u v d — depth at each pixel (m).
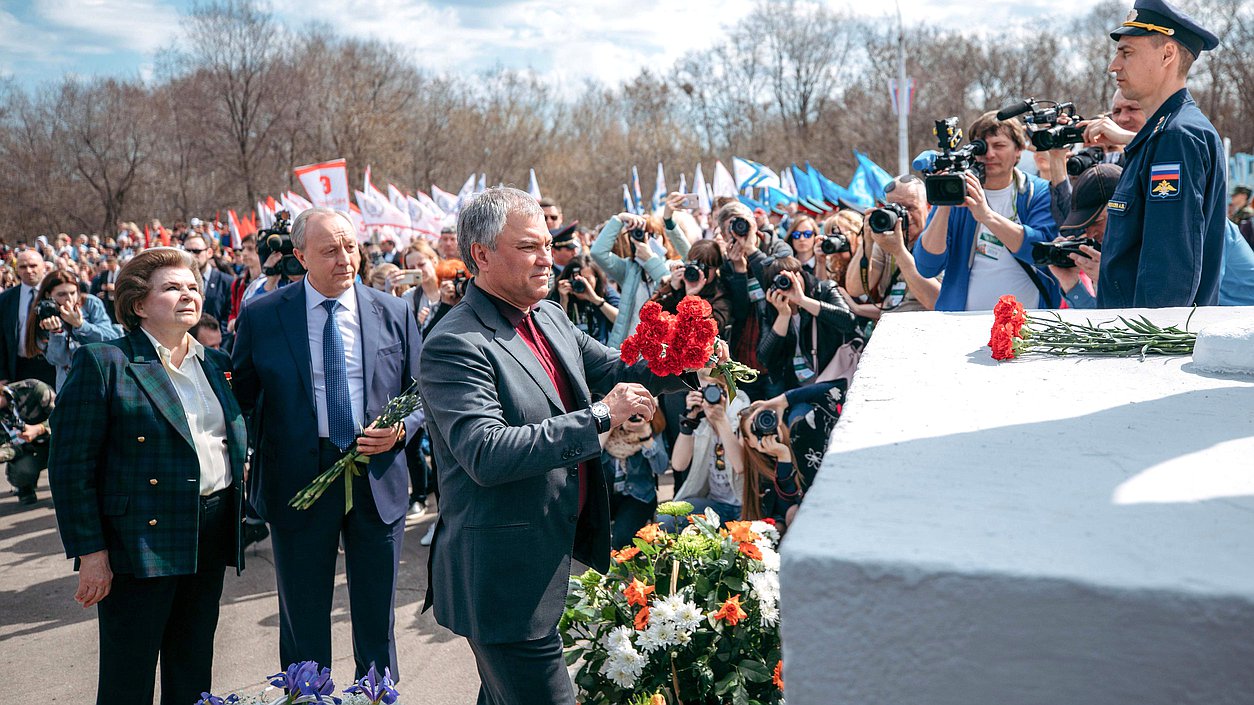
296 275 4.84
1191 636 0.89
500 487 2.31
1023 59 40.56
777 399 4.54
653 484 4.79
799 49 46.03
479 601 2.31
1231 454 1.27
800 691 1.03
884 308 5.02
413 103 47.84
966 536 1.03
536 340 2.55
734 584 2.88
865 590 0.98
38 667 4.21
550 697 2.35
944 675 0.97
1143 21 2.96
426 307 6.77
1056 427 1.44
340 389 3.46
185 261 3.14
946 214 4.00
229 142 44.81
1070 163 3.75
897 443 1.38
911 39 41.72
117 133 47.75
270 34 44.25
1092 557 0.96
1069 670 0.93
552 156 48.38
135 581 2.98
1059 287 3.87
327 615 3.40
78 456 2.89
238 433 3.24
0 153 47.59
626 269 5.96
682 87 47.19
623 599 2.95
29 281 7.40
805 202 10.85
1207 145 2.87
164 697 3.19
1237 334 1.81
